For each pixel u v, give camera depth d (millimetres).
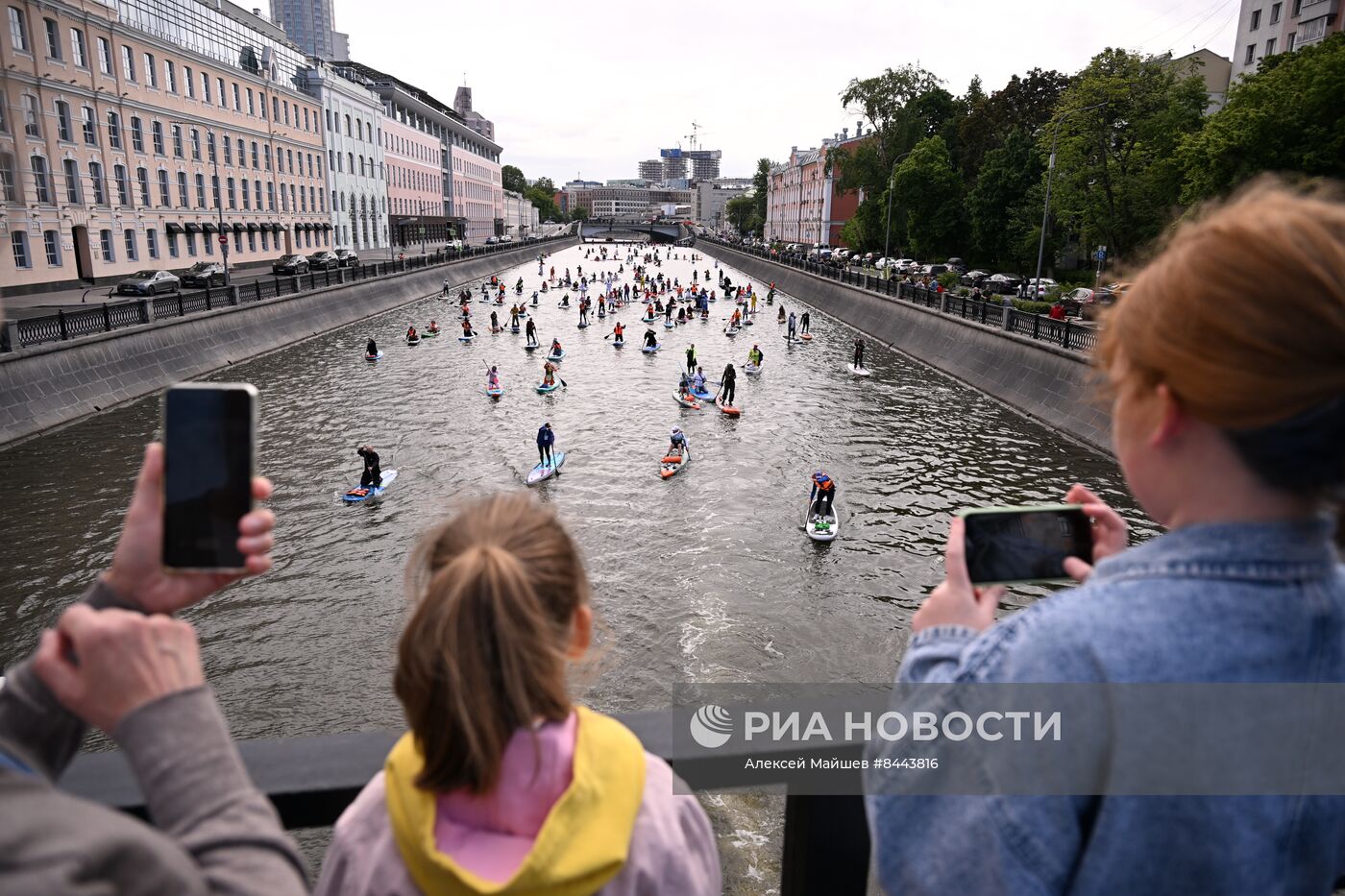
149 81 48000
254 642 15195
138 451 24094
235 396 1211
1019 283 55312
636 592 17188
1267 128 32500
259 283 42000
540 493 23172
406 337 48469
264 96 63000
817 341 50812
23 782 802
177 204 51125
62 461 23266
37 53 39156
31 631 15273
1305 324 874
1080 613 1057
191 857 968
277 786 1451
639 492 23391
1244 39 64688
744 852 9742
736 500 22734
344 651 14914
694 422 31188
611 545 19594
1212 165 34188
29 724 1105
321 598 16797
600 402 34094
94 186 43562
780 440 28672
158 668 1078
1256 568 1011
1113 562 1141
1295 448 939
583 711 1402
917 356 43562
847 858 1561
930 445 27953
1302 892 1095
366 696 13672
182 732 1048
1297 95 32188
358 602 16641
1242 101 34188
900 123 74812
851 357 44875
